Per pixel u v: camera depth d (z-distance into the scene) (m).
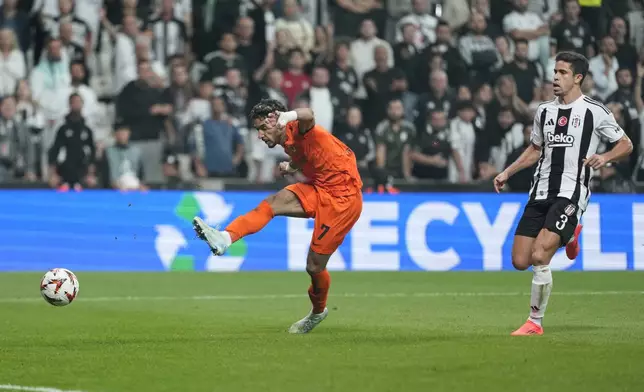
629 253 36.28
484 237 36.28
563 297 25.88
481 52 40.78
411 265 35.97
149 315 22.27
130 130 38.31
